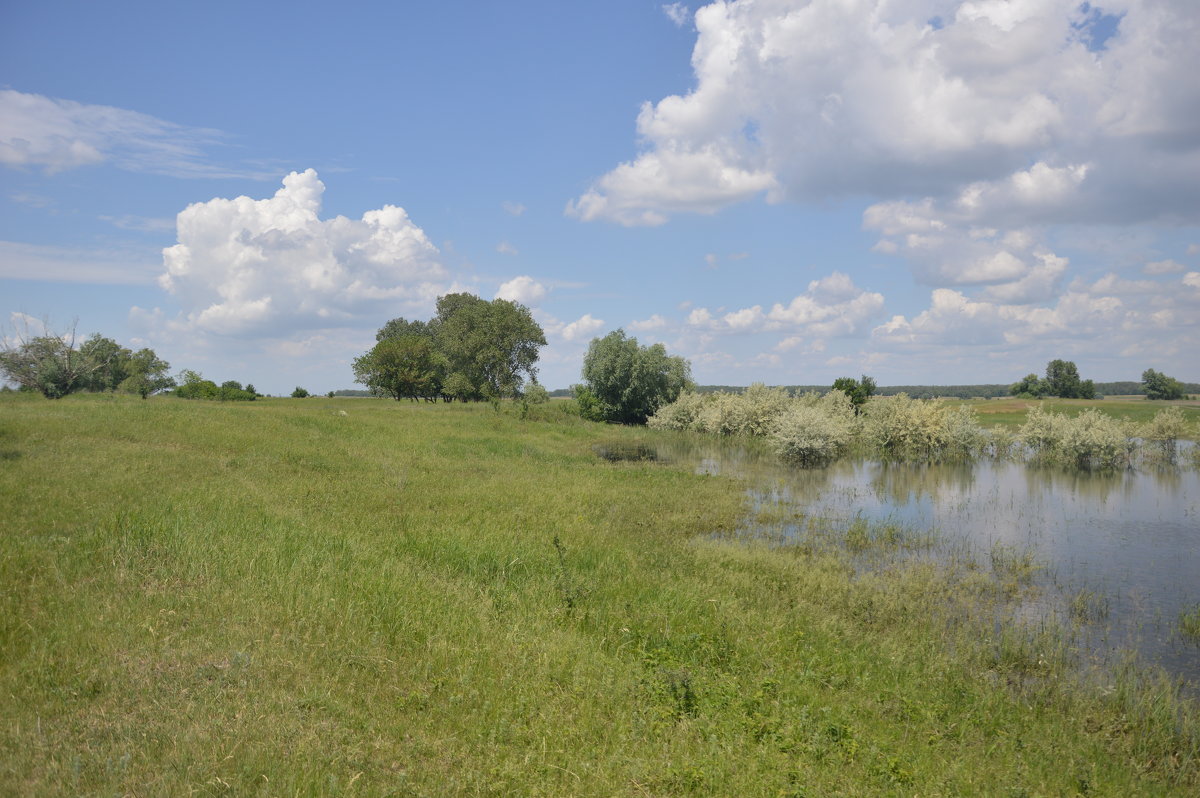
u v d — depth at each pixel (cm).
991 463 3012
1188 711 749
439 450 2538
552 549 1221
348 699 622
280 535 1084
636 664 782
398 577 944
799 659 849
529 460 2541
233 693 602
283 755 518
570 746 587
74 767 470
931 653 884
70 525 1070
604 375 5134
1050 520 1792
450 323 7744
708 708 679
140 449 1808
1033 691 812
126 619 724
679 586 1070
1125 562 1389
